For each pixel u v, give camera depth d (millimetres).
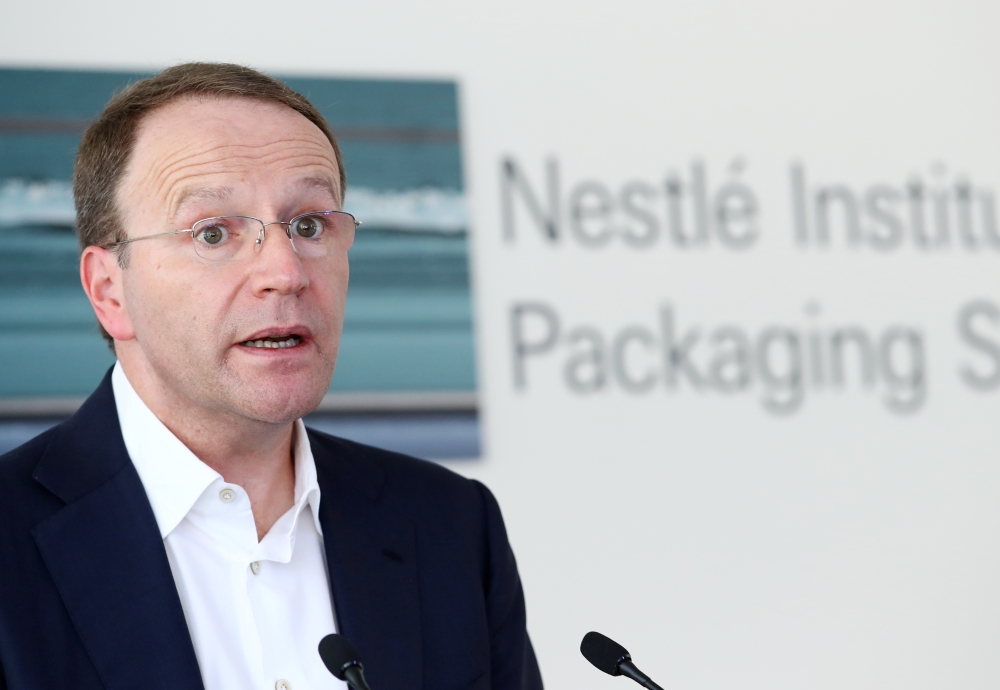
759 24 11203
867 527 10906
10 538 4336
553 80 10648
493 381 10227
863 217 11258
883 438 11062
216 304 4434
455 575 5258
